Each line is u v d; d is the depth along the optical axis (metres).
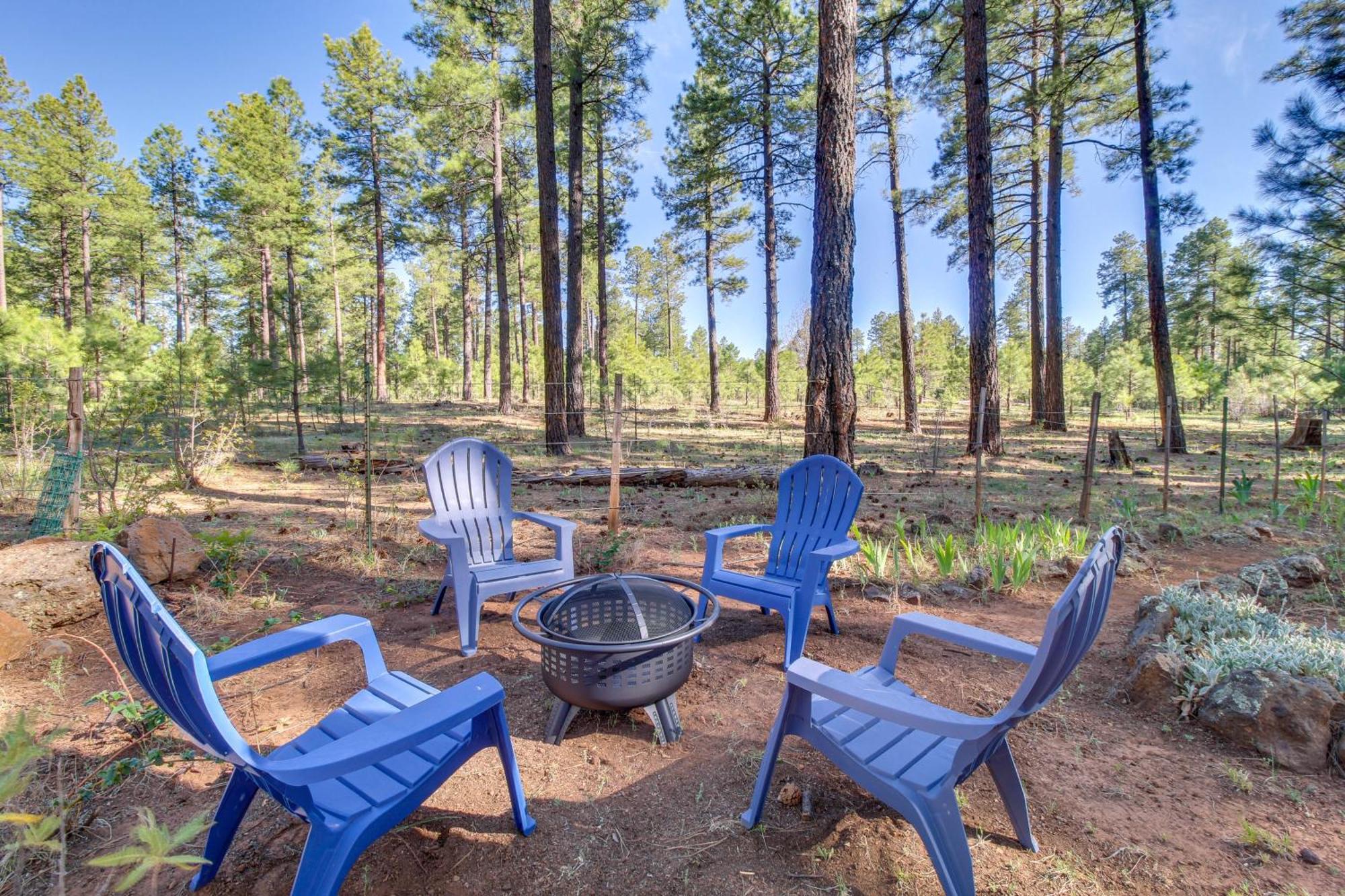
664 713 2.48
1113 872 1.79
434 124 19.27
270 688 2.89
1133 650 3.11
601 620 2.34
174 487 7.29
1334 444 12.89
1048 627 1.46
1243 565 4.72
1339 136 7.81
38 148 24.95
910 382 16.75
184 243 34.25
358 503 6.93
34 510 6.20
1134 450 12.77
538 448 12.06
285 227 26.19
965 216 18.19
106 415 7.30
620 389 5.46
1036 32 13.67
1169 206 12.05
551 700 2.78
